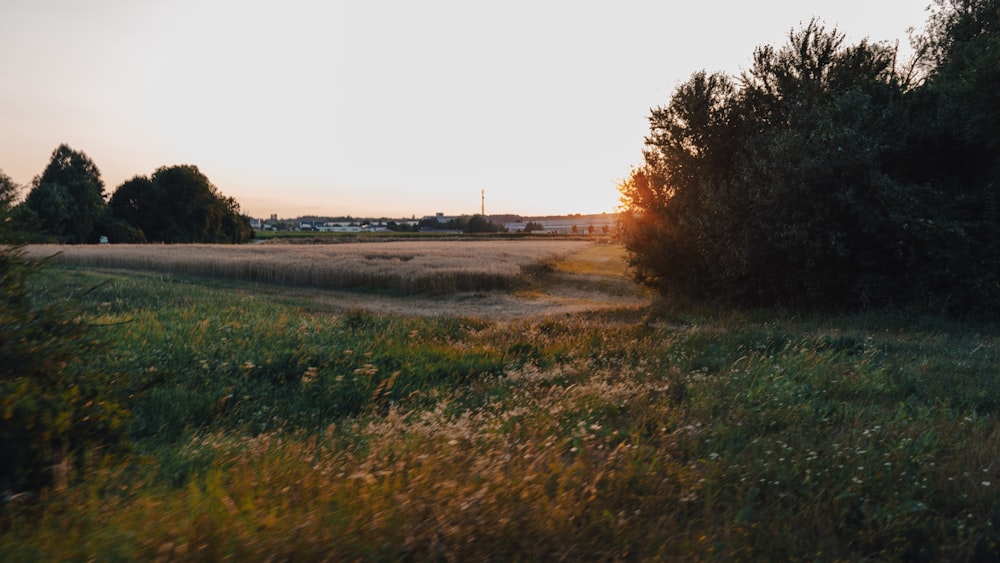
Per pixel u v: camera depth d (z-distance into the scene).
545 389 8.16
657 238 22.98
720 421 6.19
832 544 3.76
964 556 3.60
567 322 15.97
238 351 9.80
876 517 3.98
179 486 4.43
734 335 12.47
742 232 18.27
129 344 9.75
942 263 15.65
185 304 17.27
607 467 4.79
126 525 3.14
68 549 2.88
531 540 3.34
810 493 4.37
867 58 21.19
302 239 94.75
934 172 18.31
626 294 30.92
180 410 6.94
